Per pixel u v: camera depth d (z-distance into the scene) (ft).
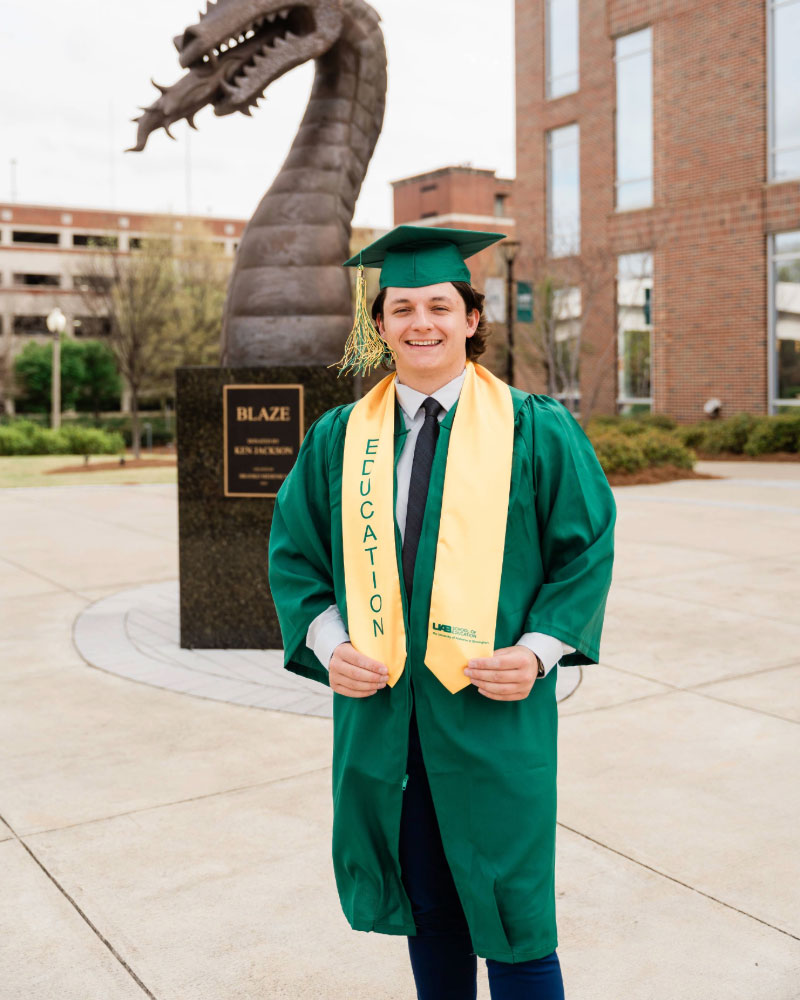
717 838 10.87
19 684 17.30
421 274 6.24
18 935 9.03
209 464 19.24
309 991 8.14
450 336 6.28
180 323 110.32
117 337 94.43
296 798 12.14
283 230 19.58
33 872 10.25
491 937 5.98
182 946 8.83
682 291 68.74
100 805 11.99
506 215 157.99
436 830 6.24
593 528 6.13
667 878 9.96
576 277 72.49
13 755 13.75
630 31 70.90
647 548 30.60
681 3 66.85
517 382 79.15
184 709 15.75
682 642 19.58
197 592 19.54
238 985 8.23
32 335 205.57
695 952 8.62
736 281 65.31
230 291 20.21
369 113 20.61
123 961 8.59
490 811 5.98
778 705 15.56
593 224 75.20
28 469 67.82
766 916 9.21
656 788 12.30
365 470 6.26
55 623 22.12
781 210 62.13
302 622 6.44
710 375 67.46
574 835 10.97
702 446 63.57
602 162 74.18
